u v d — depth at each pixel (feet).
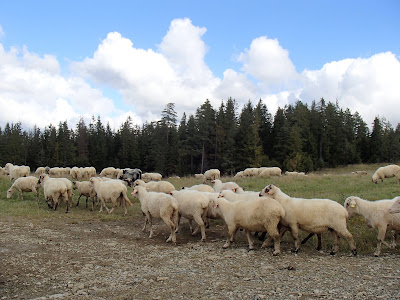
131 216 48.98
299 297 19.30
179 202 37.50
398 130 328.29
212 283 22.38
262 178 93.91
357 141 243.40
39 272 25.29
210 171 99.50
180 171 199.93
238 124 219.41
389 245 31.12
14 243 33.17
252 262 27.32
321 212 29.12
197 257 29.14
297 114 222.07
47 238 35.68
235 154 187.52
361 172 115.75
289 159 182.60
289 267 25.18
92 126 279.08
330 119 218.79
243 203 31.63
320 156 209.97
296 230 30.45
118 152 236.02
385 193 56.59
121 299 19.94
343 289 20.44
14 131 248.93
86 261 28.12
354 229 35.83
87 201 57.82
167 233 39.55
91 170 112.68
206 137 199.00
